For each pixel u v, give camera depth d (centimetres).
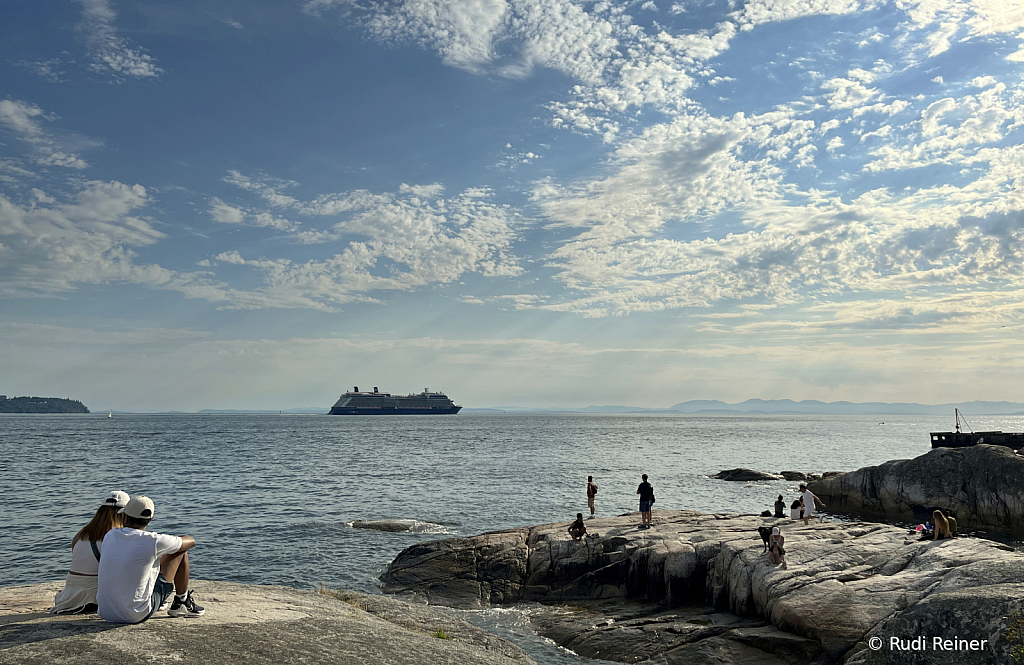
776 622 1540
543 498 4475
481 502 4288
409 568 2317
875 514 3859
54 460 7469
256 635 786
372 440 12600
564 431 17962
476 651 991
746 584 1736
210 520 3619
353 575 2469
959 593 959
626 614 1877
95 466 6762
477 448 10088
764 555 1802
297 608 1025
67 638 667
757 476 5625
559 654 1634
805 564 1712
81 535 788
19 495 4588
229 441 11975
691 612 1848
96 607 775
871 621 1402
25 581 2445
